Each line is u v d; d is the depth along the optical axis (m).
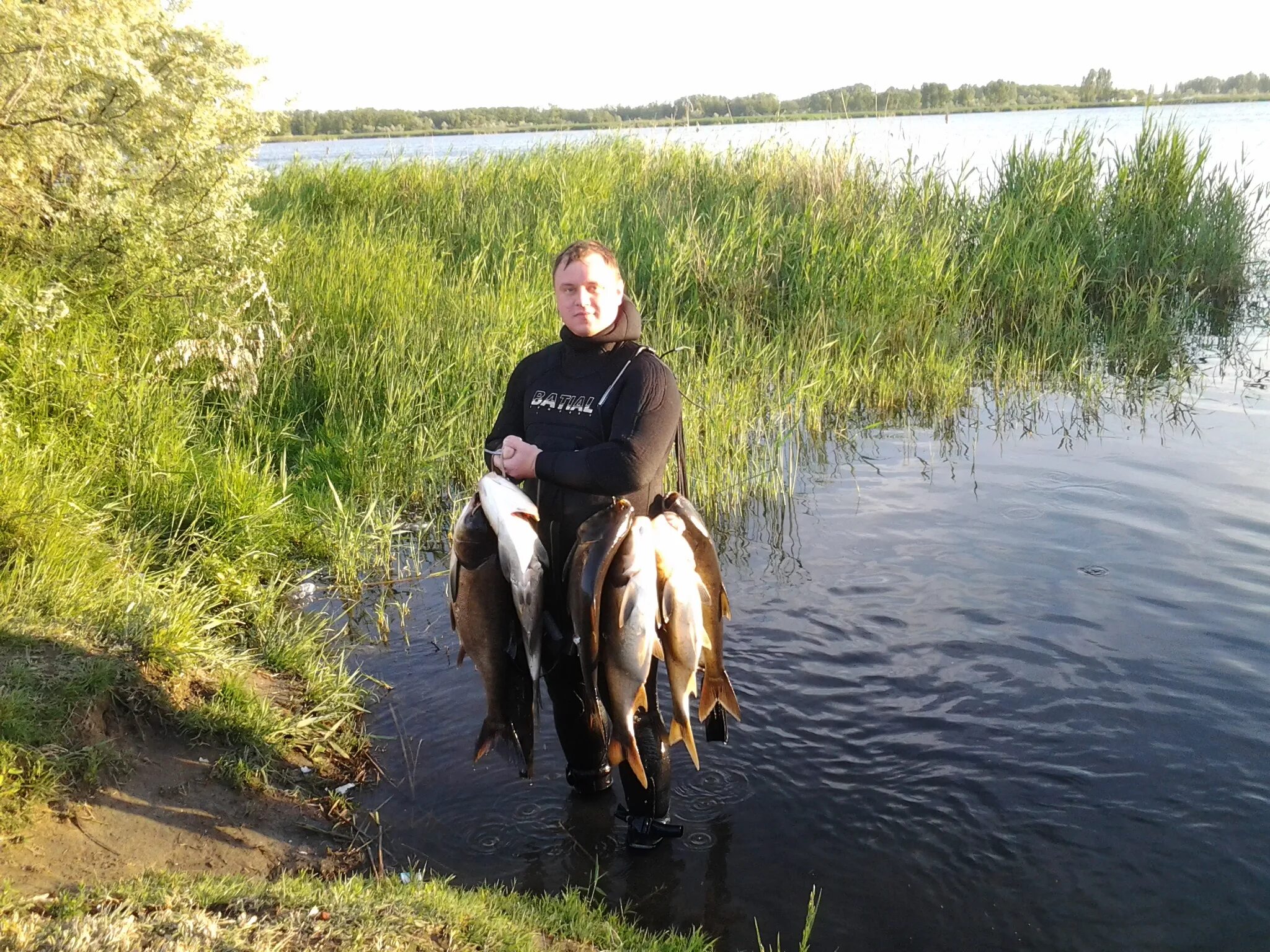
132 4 6.68
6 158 6.36
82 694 3.89
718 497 6.86
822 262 10.51
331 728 4.45
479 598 3.41
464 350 8.25
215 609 5.31
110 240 7.11
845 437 8.23
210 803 3.81
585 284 3.42
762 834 3.89
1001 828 3.88
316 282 9.31
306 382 8.13
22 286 6.46
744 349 8.95
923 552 6.13
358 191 13.30
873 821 3.95
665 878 3.69
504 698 3.52
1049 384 9.39
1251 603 5.38
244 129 7.80
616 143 15.10
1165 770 4.14
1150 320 10.30
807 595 5.65
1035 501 6.84
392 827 3.94
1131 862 3.70
